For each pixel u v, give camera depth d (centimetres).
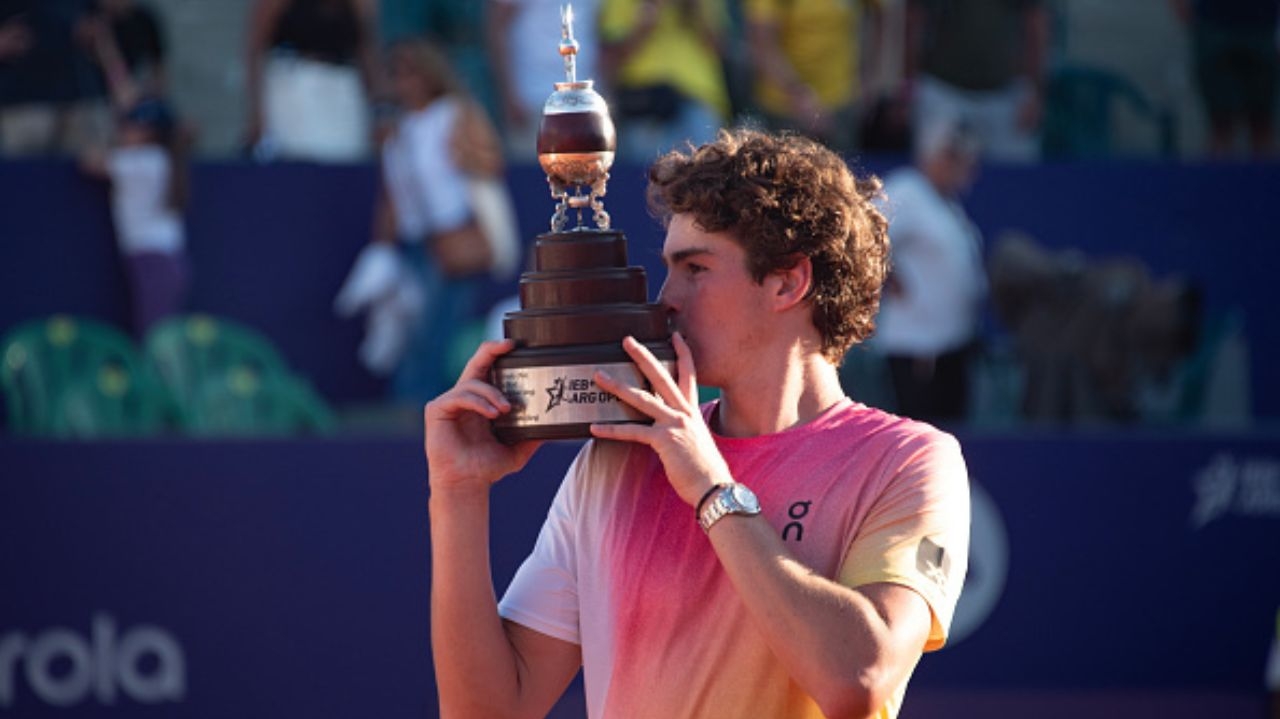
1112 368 2269
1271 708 2067
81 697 1883
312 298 2347
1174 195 2473
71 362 2159
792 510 806
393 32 2494
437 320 2250
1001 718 2025
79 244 2261
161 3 2677
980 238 2434
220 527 1906
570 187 830
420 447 1933
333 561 1916
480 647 836
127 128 2241
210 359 2209
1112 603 2055
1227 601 2067
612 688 823
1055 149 2812
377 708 1905
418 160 2228
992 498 2050
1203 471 2077
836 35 2498
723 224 808
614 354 783
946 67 2556
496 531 1867
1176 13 2869
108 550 1892
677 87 2342
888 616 760
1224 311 2477
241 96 2714
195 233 2316
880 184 873
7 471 1888
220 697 1894
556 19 2350
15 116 2330
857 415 838
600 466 859
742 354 823
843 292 829
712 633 801
